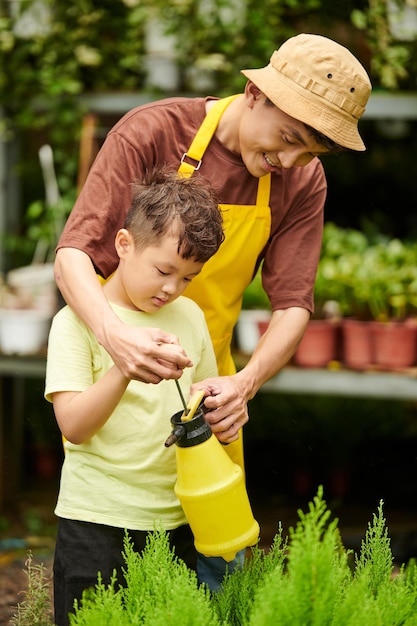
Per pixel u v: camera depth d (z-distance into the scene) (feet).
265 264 11.48
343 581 8.68
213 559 10.98
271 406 24.95
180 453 8.97
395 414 24.84
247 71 10.00
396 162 28.35
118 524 9.39
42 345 20.38
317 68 9.61
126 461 9.48
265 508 23.13
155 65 21.24
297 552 7.59
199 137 10.52
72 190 22.47
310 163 11.26
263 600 7.72
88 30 21.31
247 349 19.60
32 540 20.29
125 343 8.79
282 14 21.94
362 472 24.72
